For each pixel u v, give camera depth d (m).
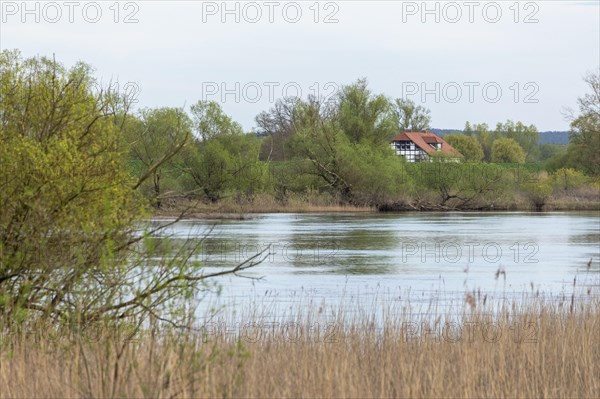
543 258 103.38
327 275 85.25
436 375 31.53
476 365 34.22
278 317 49.06
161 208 36.06
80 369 27.81
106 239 32.19
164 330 31.36
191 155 172.75
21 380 27.05
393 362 34.56
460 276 84.88
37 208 32.31
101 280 33.09
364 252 110.00
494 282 79.88
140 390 25.73
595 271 89.44
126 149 36.00
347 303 62.34
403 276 84.88
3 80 35.81
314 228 151.75
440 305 62.16
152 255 32.25
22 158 32.91
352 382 31.27
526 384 32.38
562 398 31.92
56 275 32.78
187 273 32.38
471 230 148.88
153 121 140.75
